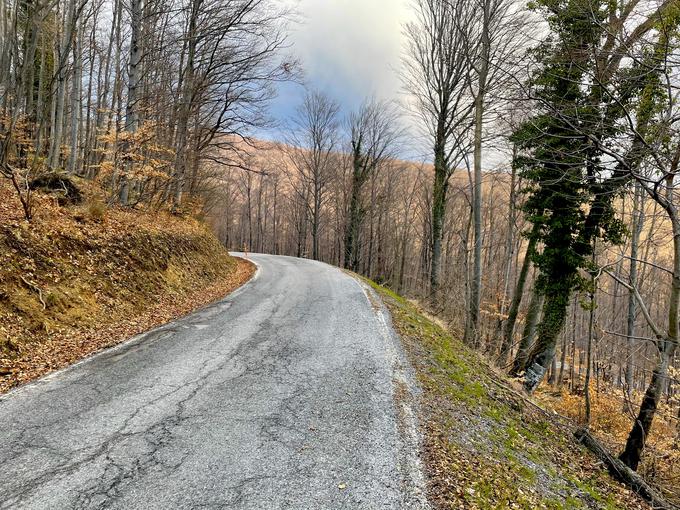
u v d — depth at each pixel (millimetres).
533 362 12336
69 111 23703
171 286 10445
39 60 19828
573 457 6371
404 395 5582
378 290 15062
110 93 25484
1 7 14180
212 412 4535
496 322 21297
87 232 8906
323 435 4281
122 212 12500
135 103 13094
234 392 5109
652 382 6914
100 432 3918
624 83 5508
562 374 20000
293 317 9273
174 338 7074
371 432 4449
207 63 17344
